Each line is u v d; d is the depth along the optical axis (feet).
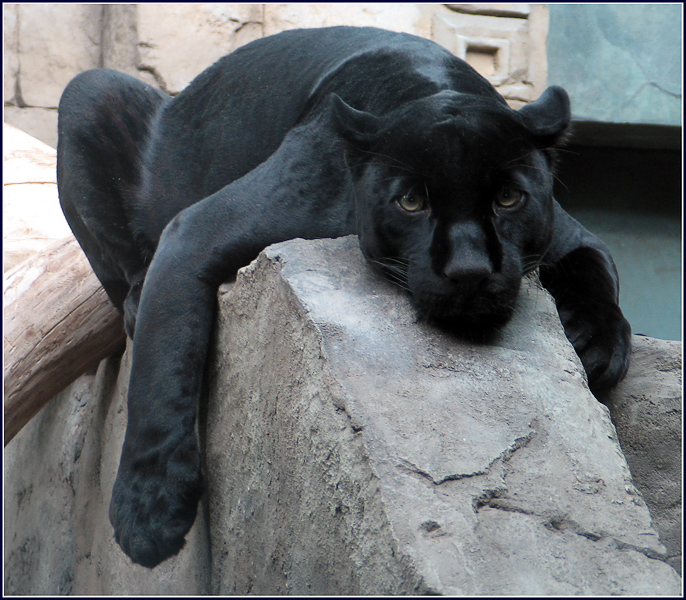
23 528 37.83
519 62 55.62
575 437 16.78
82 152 28.81
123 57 53.57
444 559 13.97
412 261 18.93
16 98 53.47
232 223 22.50
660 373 24.53
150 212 28.58
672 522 23.44
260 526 19.31
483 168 18.35
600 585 14.20
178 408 21.62
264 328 20.01
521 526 14.84
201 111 28.09
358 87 23.29
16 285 32.37
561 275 24.44
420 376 17.25
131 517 21.16
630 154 58.59
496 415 16.70
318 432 16.94
